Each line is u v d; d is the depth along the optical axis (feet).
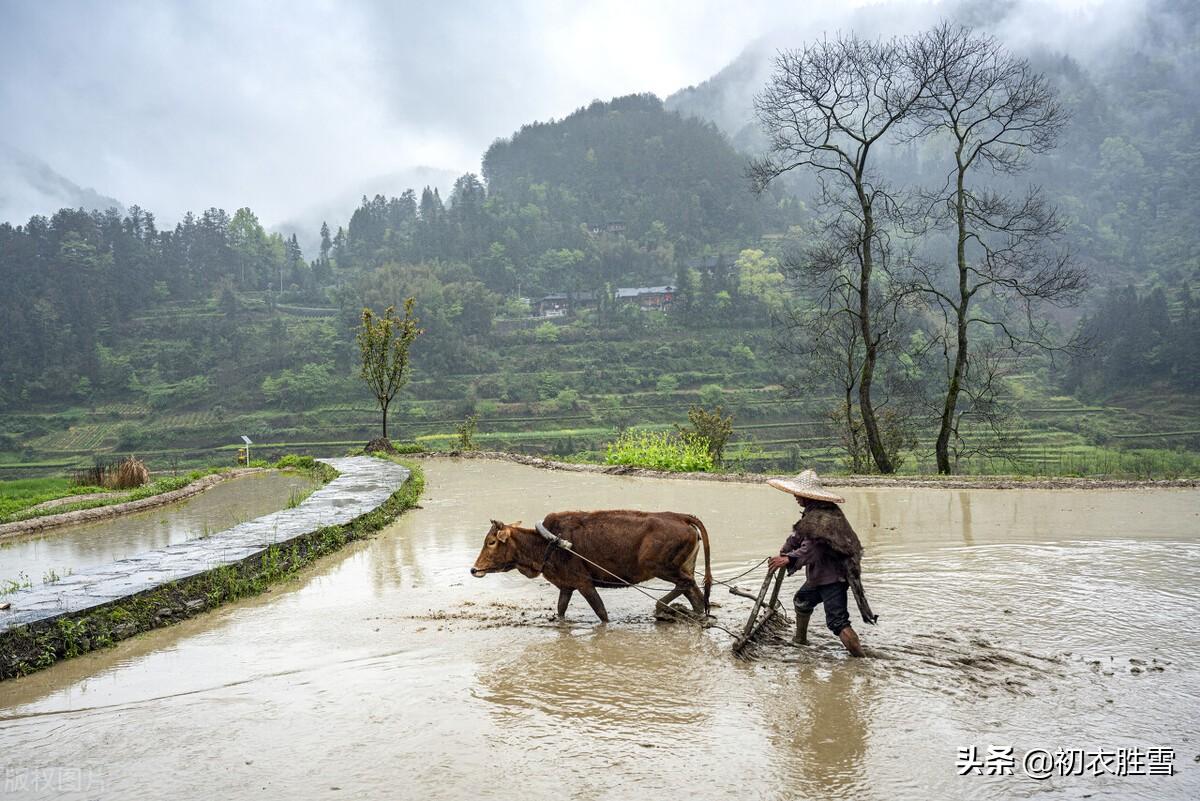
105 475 76.02
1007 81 78.79
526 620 23.50
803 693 16.98
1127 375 370.73
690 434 85.81
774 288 612.29
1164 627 21.42
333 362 502.79
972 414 88.69
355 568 31.50
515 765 13.62
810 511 20.40
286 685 18.10
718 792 12.55
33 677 19.29
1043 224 78.54
